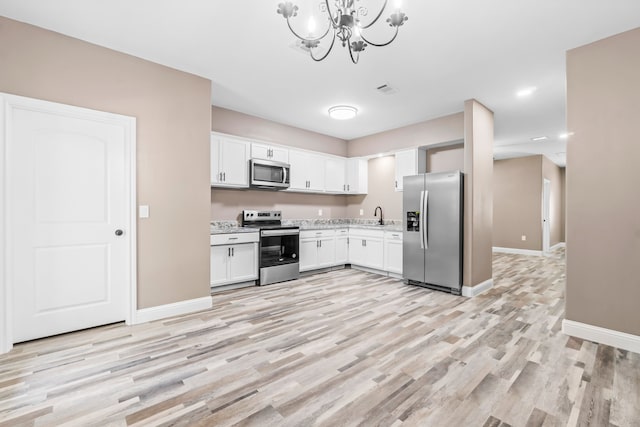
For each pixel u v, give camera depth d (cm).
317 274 483
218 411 155
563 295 372
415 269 411
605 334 233
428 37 237
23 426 143
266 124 458
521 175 744
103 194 258
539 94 350
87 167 250
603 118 235
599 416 152
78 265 248
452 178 373
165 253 287
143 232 274
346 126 490
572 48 250
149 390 173
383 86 331
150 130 277
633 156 223
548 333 255
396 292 380
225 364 202
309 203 542
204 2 199
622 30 226
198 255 309
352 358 211
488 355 216
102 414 152
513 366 201
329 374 190
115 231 263
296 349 224
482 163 388
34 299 231
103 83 253
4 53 214
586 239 244
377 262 479
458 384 180
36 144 229
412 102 377
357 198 591
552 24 219
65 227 242
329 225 549
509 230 763
